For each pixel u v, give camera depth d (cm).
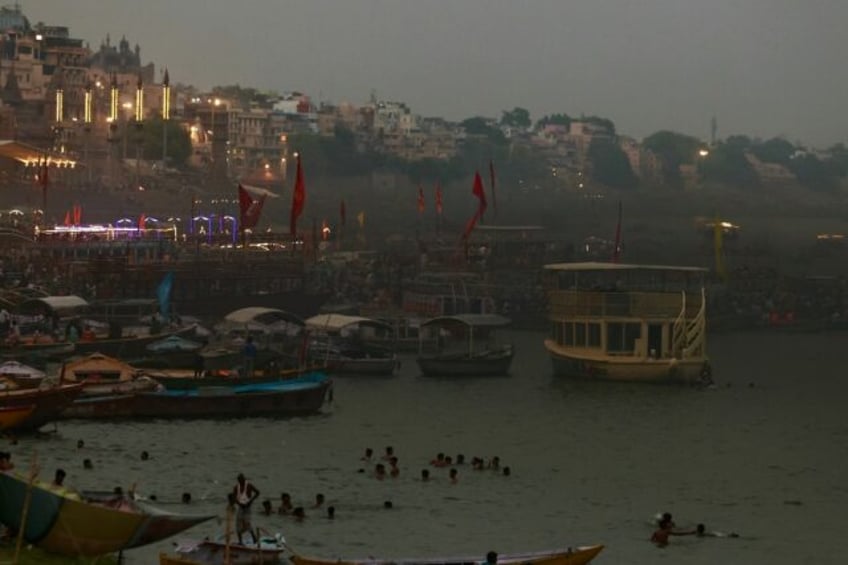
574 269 16138
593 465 10306
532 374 15712
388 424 11812
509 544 7738
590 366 15175
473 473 9731
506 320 17025
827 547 8019
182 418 11350
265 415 11819
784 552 7881
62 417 10875
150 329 15362
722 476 10069
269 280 19938
